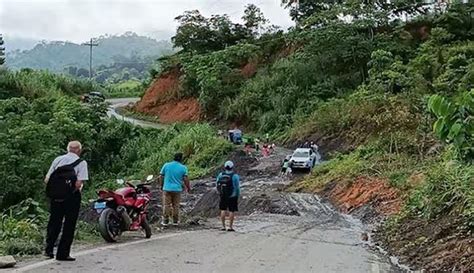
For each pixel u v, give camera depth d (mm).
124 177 41938
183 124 52688
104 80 147750
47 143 34688
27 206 18328
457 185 13812
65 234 9930
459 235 11523
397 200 19469
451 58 39656
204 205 25875
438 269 10305
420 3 54625
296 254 11875
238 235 14820
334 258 11602
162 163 40750
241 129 53656
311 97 49875
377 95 38812
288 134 45906
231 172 16156
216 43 72312
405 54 49000
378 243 14133
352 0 52719
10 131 33562
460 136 10516
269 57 62062
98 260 10156
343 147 36781
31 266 9336
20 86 59250
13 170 31750
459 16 49031
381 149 27844
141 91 91938
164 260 10430
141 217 13188
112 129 47562
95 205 12586
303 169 33500
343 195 23562
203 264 10188
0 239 11711
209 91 59000
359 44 50500
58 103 46375
